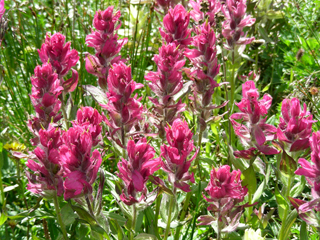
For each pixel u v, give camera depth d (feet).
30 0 2.42
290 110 1.18
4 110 2.14
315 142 1.06
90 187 1.03
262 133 1.26
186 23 1.41
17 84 2.06
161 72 1.28
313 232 1.43
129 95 1.15
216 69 1.40
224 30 1.75
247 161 1.41
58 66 1.33
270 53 2.64
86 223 1.09
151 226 1.29
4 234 1.54
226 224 1.25
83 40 2.41
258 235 1.15
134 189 1.07
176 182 1.12
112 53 1.41
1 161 1.37
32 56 2.33
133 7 2.54
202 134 1.63
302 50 2.17
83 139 1.00
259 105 1.24
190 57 1.39
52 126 1.08
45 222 1.45
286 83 2.36
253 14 2.30
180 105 1.31
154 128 1.49
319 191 1.09
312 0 2.63
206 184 1.51
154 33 2.77
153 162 1.03
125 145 1.23
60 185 1.12
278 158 1.28
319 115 1.70
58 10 2.55
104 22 1.39
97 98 1.43
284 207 1.26
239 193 1.15
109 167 1.77
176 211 1.27
